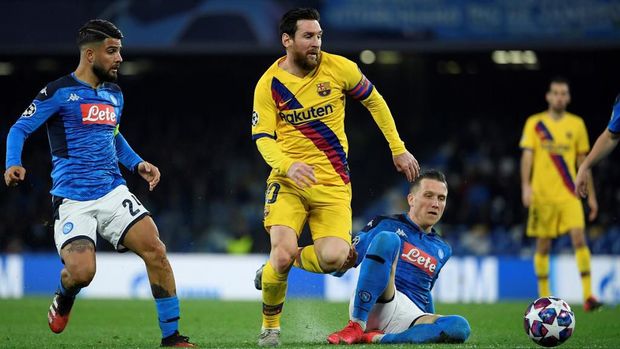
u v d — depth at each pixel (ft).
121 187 77.66
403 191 279.90
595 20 208.03
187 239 270.87
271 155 75.77
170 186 289.12
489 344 79.00
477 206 268.41
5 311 131.75
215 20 217.97
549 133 141.90
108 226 76.33
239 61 292.20
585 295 137.49
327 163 79.46
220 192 286.25
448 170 286.66
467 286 186.19
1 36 217.77
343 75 79.61
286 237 76.33
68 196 75.77
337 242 77.41
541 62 296.71
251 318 122.11
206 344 81.10
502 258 187.21
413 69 298.76
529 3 210.79
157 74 317.01
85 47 77.10
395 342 77.15
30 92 311.88
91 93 77.30
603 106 313.73
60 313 78.74
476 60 291.99
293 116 79.15
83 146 76.38
